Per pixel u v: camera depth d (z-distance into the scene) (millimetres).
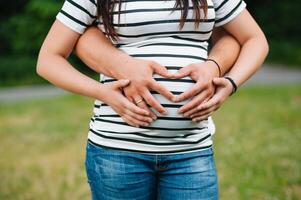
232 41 2168
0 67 14375
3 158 5652
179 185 2016
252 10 20172
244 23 2133
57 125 7234
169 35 1961
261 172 4750
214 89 1991
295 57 17453
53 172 5047
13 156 5727
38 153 5828
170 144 1981
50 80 2018
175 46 1963
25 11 15742
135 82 1911
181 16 1913
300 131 6445
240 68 2070
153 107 1912
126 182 1990
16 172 5082
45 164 5355
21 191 4488
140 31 1936
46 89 12836
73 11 1999
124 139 1977
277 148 5559
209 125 2119
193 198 2012
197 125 2010
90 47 2008
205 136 2061
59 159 5543
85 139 6398
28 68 14562
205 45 2074
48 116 8047
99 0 1953
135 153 1977
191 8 1918
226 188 4344
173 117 1943
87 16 2010
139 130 1952
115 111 1974
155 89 1910
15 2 16359
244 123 6973
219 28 2246
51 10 14805
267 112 7781
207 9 1941
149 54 1953
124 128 1968
